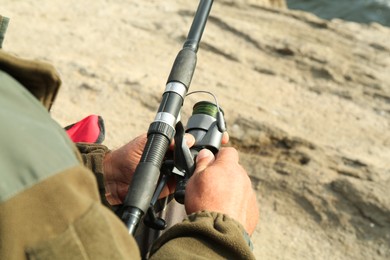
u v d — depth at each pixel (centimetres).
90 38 413
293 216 270
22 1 444
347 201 275
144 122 323
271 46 455
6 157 69
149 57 404
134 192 119
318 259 249
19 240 68
